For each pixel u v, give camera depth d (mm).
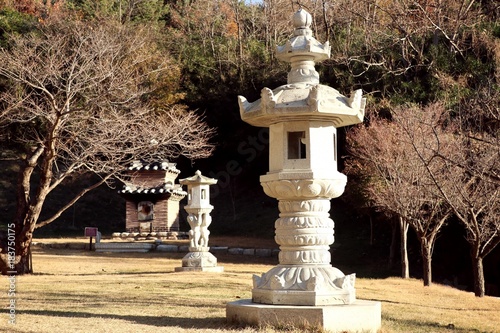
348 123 9422
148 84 29703
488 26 24656
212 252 28312
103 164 19391
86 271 20297
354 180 25359
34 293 13008
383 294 16469
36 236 32188
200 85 36031
